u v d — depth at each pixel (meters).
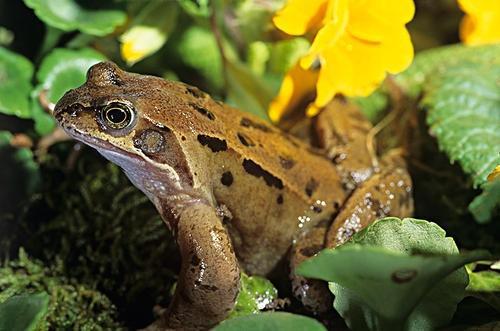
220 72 0.39
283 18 0.33
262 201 0.33
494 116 0.35
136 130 0.31
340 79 0.34
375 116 0.38
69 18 0.36
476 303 0.32
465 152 0.34
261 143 0.33
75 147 0.37
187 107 0.32
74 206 0.36
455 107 0.35
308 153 0.34
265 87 0.36
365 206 0.33
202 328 0.32
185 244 0.32
